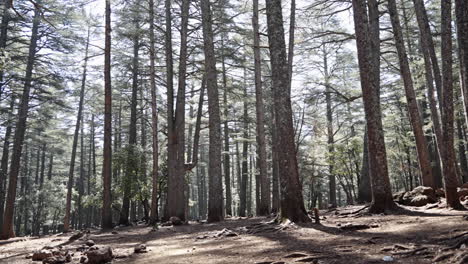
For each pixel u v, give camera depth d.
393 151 23.38
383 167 10.72
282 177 9.91
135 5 18.67
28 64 21.22
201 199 45.78
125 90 28.17
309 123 25.56
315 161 27.25
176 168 18.50
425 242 5.72
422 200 11.39
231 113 29.98
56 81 22.22
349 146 24.03
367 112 10.90
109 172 17.27
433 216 8.72
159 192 24.20
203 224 14.95
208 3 17.06
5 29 20.64
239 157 36.81
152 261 6.59
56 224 46.00
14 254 9.26
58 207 38.81
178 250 7.82
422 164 13.95
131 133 25.64
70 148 43.72
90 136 44.28
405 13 20.16
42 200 37.97
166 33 19.59
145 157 23.56
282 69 10.27
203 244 8.41
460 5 6.13
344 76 26.19
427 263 4.48
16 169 20.11
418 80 17.80
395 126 24.86
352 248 5.96
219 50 22.27
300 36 18.42
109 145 17.34
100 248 7.29
